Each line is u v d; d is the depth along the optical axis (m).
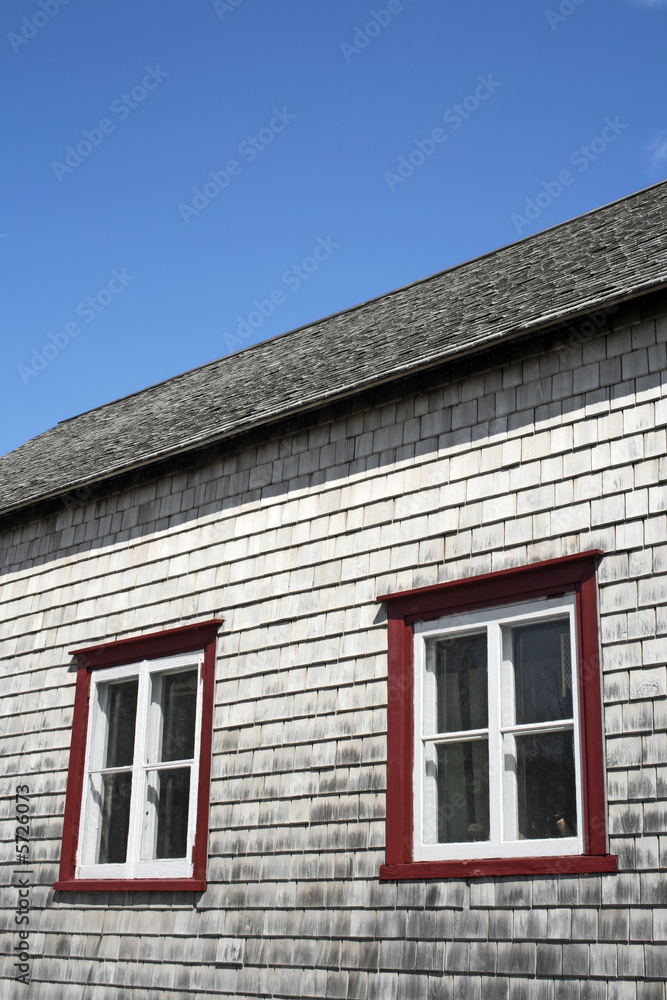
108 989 7.71
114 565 9.20
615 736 5.83
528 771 6.18
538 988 5.68
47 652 9.41
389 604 7.11
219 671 7.98
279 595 7.83
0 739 9.45
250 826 7.35
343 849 6.79
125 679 8.73
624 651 5.94
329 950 6.62
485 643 6.64
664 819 5.52
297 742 7.30
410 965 6.22
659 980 5.28
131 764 8.38
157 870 7.76
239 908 7.18
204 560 8.48
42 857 8.62
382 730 6.86
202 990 7.16
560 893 5.77
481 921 6.02
